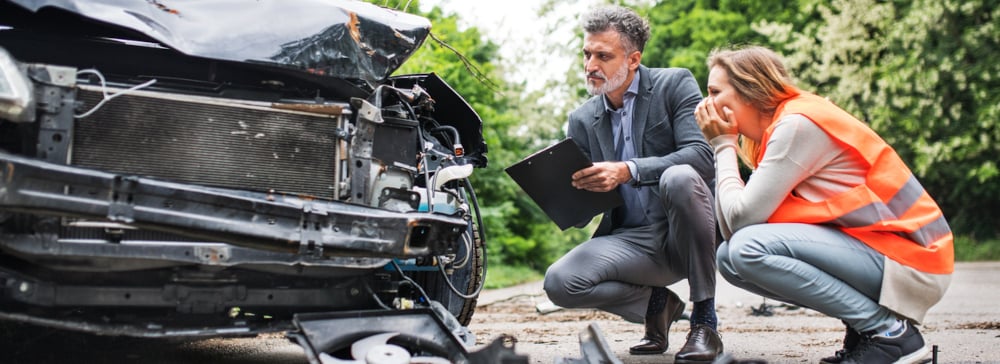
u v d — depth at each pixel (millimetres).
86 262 3180
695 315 4246
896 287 3449
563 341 5348
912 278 3447
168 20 3402
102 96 3219
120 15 3332
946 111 22547
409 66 12562
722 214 3770
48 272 3223
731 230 3711
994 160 22562
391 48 3766
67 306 3266
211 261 3238
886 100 22359
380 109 3664
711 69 3828
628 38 4441
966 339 5152
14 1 3230
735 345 5016
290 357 4484
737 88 3697
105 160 3213
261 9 3533
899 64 22141
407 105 3887
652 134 4516
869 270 3469
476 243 4805
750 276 3559
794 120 3469
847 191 3494
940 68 21422
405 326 3428
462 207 3975
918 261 3445
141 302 3301
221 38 3408
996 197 23359
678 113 4488
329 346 3217
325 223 3186
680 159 4336
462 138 4488
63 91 3156
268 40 3465
